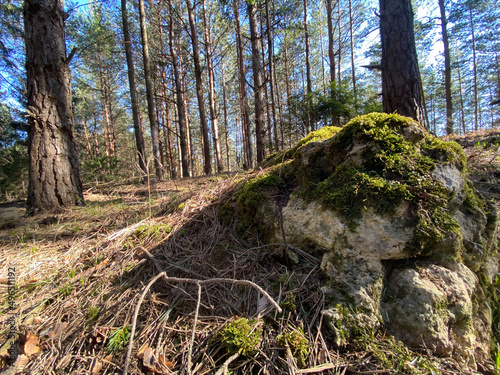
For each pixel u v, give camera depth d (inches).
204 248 75.8
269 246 68.1
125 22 379.9
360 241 55.6
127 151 959.0
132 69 373.1
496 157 115.3
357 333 47.2
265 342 46.8
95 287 65.8
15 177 445.1
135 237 83.7
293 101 378.3
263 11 345.7
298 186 74.8
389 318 49.2
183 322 53.7
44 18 154.7
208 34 519.2
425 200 56.1
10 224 127.2
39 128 154.3
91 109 749.9
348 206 59.2
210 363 44.6
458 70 941.2
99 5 412.8
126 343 49.6
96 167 479.8
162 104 739.4
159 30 508.4
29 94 155.2
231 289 60.3
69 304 61.5
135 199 177.9
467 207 61.7
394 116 64.4
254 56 314.8
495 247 63.3
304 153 75.5
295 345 45.0
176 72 447.8
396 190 56.6
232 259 69.5
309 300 54.0
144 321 54.3
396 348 44.9
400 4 148.6
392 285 52.4
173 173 727.7
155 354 46.9
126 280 66.7
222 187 102.8
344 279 53.4
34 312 59.9
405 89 148.8
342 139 67.6
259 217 73.7
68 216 137.0
